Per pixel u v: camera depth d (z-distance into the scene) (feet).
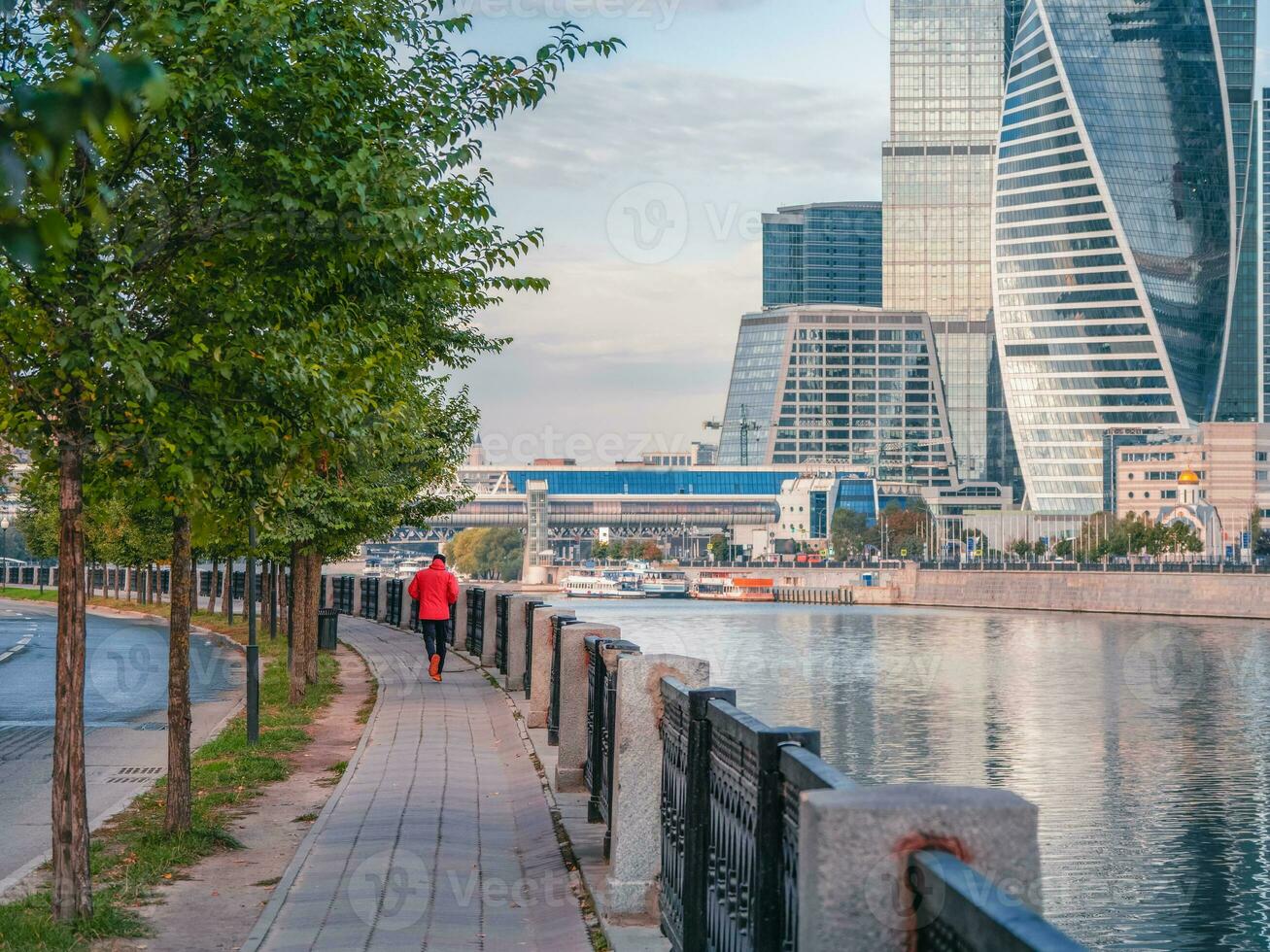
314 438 33.50
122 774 55.21
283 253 32.76
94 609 228.02
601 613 495.82
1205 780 155.43
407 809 43.06
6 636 153.89
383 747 58.49
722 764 21.53
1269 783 152.97
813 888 10.87
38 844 41.37
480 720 68.64
